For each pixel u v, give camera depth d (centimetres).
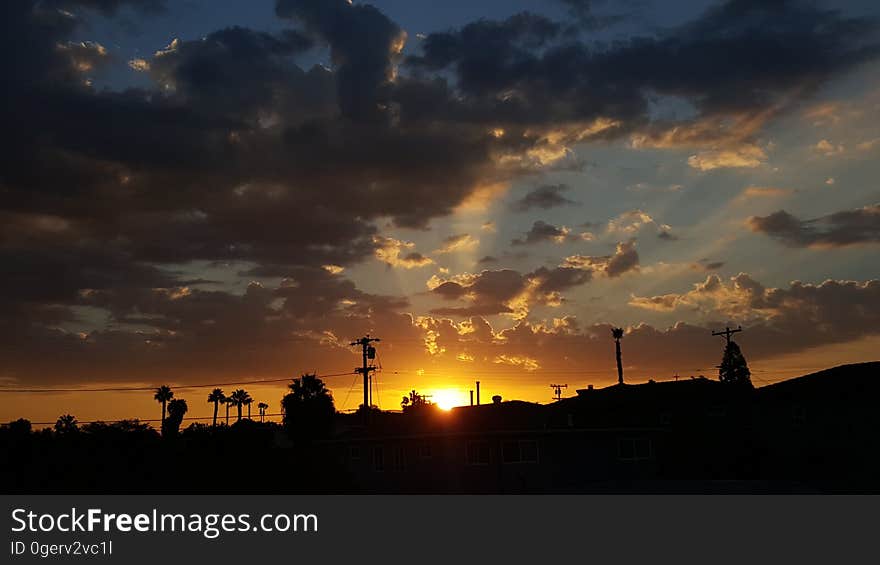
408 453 4700
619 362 7888
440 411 5388
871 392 5084
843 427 5138
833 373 5566
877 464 4938
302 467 5012
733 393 6069
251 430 5841
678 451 5466
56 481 4728
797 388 5491
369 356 6381
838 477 4988
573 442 4356
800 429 5328
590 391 7338
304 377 7100
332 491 4859
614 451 4475
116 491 4541
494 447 4238
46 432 5328
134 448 5250
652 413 6412
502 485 4150
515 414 4825
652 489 3628
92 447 5156
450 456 4459
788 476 5203
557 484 4250
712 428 5809
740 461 5328
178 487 4725
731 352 7375
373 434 5094
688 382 6850
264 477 4928
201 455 5241
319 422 6931
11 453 4972
